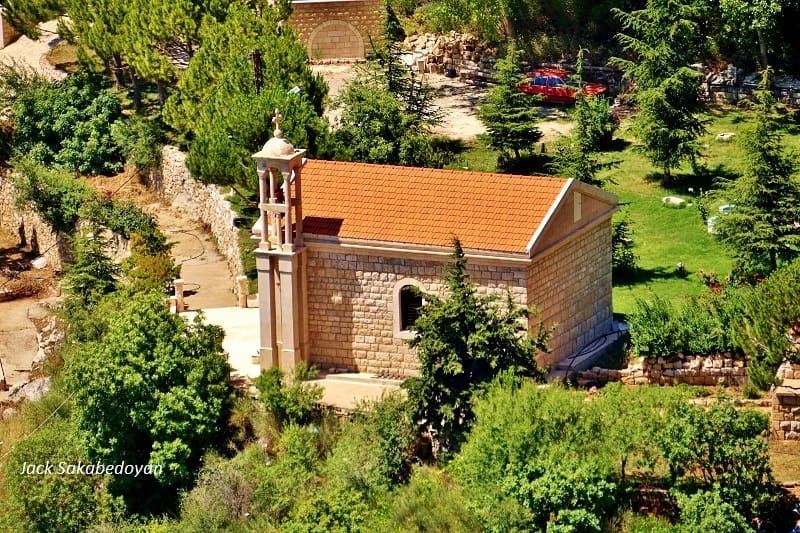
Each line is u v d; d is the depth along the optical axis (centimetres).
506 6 12638
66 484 7894
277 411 7931
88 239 10181
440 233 7938
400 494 7175
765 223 8656
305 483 7506
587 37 12706
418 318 7625
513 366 7362
